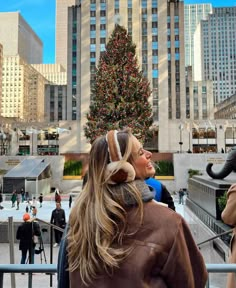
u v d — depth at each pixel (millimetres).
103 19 60469
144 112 29750
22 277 7191
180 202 26141
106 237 1273
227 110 93750
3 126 60188
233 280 2334
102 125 28609
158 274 1248
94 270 1241
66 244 1448
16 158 37812
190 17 196875
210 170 10867
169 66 71438
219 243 7059
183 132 57062
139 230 1278
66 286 1424
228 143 60219
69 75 74062
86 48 60094
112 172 1378
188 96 91438
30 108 129750
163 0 60125
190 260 1333
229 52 149250
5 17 173000
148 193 1416
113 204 1312
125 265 1208
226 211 2635
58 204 10969
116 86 29344
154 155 39125
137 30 59719
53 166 37844
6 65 123375
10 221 5957
